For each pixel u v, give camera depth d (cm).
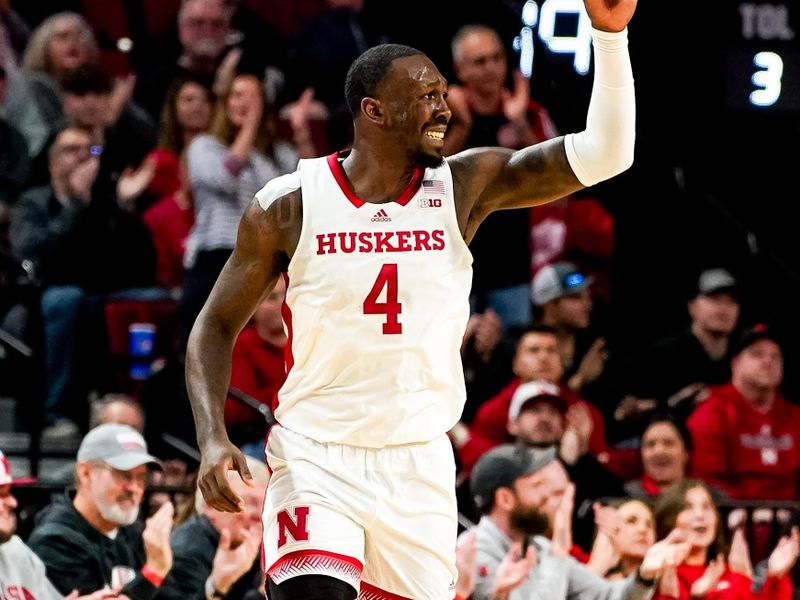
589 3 668
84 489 1070
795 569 1267
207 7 1759
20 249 1562
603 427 1495
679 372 1628
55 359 1488
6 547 1016
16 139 1606
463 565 1101
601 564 1161
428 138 679
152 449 1313
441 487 675
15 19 1795
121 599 1025
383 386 671
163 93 1794
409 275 671
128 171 1631
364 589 685
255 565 1152
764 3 1945
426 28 1930
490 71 1648
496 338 1545
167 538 1041
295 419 684
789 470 1478
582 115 1947
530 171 698
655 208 1970
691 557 1187
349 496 666
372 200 681
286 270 695
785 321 1912
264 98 1614
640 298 1933
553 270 1627
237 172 1566
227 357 696
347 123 1769
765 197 1986
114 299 1566
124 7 1922
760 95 1952
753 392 1488
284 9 1955
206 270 1539
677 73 1966
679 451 1330
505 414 1415
